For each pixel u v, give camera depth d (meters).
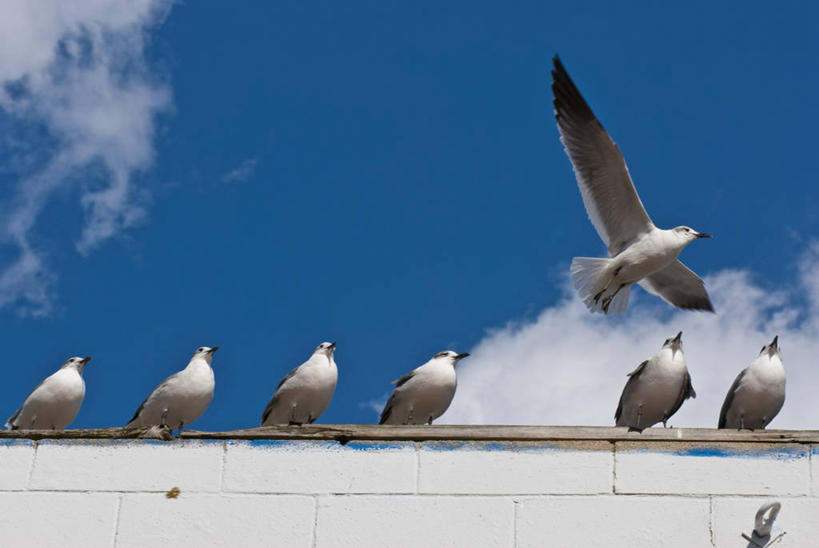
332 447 10.59
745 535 9.96
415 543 10.17
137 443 10.75
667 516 10.08
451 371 15.66
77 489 10.59
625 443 10.39
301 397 15.23
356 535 10.25
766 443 10.30
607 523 10.09
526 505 10.23
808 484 10.10
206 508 10.45
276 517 10.37
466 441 10.52
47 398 15.66
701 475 10.21
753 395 14.06
